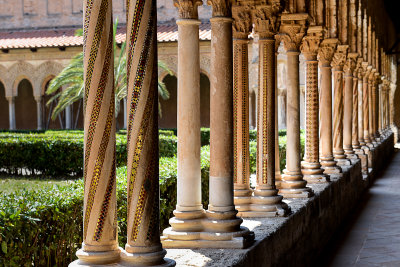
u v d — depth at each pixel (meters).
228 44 4.62
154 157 3.34
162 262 3.34
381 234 8.38
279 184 7.12
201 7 25.88
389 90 27.94
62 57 26.50
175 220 4.52
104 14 3.22
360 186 12.25
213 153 4.59
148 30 3.29
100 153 3.24
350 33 13.35
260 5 6.06
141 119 3.29
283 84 23.41
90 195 3.26
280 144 13.43
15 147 14.08
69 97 21.84
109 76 3.25
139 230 3.30
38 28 28.30
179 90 4.62
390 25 29.75
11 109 27.30
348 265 6.65
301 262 6.02
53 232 4.54
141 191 3.31
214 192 4.55
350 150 12.84
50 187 5.59
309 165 8.70
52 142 13.82
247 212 5.58
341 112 11.61
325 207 7.69
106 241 3.28
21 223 4.02
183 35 4.55
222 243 4.29
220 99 4.60
